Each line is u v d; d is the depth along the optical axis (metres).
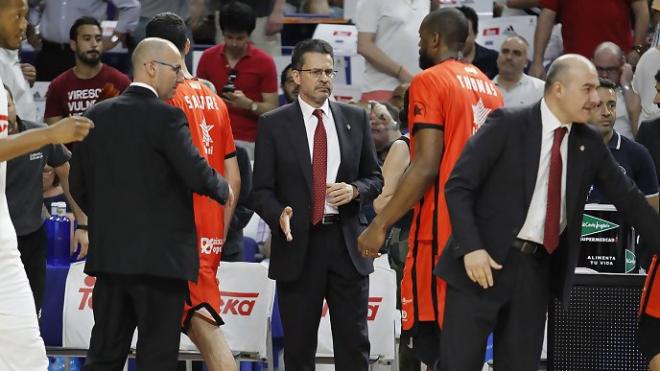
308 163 20.52
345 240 20.44
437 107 18.53
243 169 24.56
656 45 29.20
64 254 24.20
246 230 28.17
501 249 16.95
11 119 20.89
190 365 21.89
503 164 16.98
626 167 22.83
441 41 19.17
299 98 20.81
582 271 19.94
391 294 21.98
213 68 30.06
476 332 17.28
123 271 18.08
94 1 33.31
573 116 16.77
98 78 29.20
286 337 20.66
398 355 22.66
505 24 33.12
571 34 32.69
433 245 18.83
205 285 19.61
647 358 18.80
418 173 18.48
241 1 34.19
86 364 18.78
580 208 17.09
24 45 34.59
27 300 16.16
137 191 18.14
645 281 19.17
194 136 19.59
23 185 21.12
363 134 21.02
